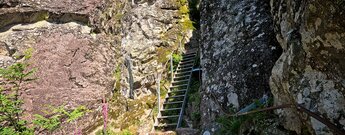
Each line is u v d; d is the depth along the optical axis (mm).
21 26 8156
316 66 2811
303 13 3006
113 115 8273
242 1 6051
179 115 6914
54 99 7430
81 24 9070
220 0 6645
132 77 9094
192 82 8352
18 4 8219
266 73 4656
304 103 2855
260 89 4629
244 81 4902
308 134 2936
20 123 4043
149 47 9711
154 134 6145
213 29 6367
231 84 5113
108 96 8539
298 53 3027
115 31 10039
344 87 2543
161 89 8695
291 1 3490
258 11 5527
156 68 9312
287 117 3240
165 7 10945
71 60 8227
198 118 6328
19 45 7695
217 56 5832
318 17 2646
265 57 4801
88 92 8117
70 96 7746
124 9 10742
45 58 7789
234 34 5672
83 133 7418
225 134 4559
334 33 2504
